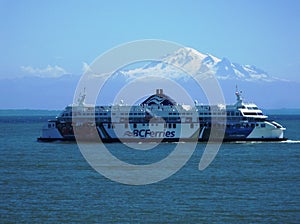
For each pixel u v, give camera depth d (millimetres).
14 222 96000
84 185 128000
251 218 98062
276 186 126000
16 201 110812
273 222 95812
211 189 122750
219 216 99375
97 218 98312
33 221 96562
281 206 106188
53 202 109812
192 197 114312
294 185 127188
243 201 110438
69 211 102750
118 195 116438
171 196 115438
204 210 103375
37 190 121875
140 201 110750
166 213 101500
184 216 99438
